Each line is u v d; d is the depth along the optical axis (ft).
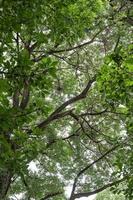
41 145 39.52
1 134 26.61
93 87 63.98
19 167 29.19
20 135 29.27
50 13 32.48
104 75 34.40
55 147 69.05
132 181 36.83
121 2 51.57
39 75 25.79
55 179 70.23
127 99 34.63
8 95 26.30
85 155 72.13
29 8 26.68
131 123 36.76
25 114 26.48
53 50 59.11
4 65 25.23
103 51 67.05
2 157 27.66
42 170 70.38
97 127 69.41
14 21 26.45
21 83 25.94
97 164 70.90
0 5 25.81
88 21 45.29
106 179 69.97
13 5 26.12
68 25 36.70
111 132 68.44
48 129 70.13
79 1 43.37
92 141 69.62
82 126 64.18
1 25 26.23
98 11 49.73
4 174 47.37
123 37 58.29
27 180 64.80
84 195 58.70
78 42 64.08
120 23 53.11
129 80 34.01
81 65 66.13
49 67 25.77
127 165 37.70
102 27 56.54
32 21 27.73
